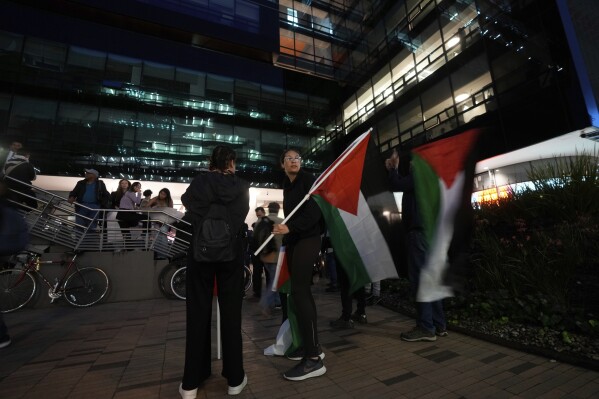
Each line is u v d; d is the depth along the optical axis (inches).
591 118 352.2
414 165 131.3
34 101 511.8
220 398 77.4
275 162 687.7
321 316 167.3
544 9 400.8
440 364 95.2
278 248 171.9
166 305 207.0
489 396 74.7
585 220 154.6
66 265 212.2
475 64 491.2
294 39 778.8
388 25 705.6
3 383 87.6
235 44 697.0
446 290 114.3
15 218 120.3
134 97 585.3
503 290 141.6
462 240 119.9
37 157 494.6
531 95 406.9
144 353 112.3
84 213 239.0
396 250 125.3
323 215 110.0
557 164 205.3
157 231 247.4
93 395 80.1
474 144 129.1
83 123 537.6
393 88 672.4
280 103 727.7
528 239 154.6
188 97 632.4
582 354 92.7
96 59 570.6
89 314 181.3
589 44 394.6
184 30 642.2
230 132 657.0
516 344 104.6
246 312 184.4
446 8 556.7
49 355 111.3
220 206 83.0
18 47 520.7
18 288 195.0
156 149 581.9
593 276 130.5
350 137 778.8
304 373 87.0
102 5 574.6
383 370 92.4
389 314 167.3
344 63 817.5
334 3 838.5
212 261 77.6
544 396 73.2
